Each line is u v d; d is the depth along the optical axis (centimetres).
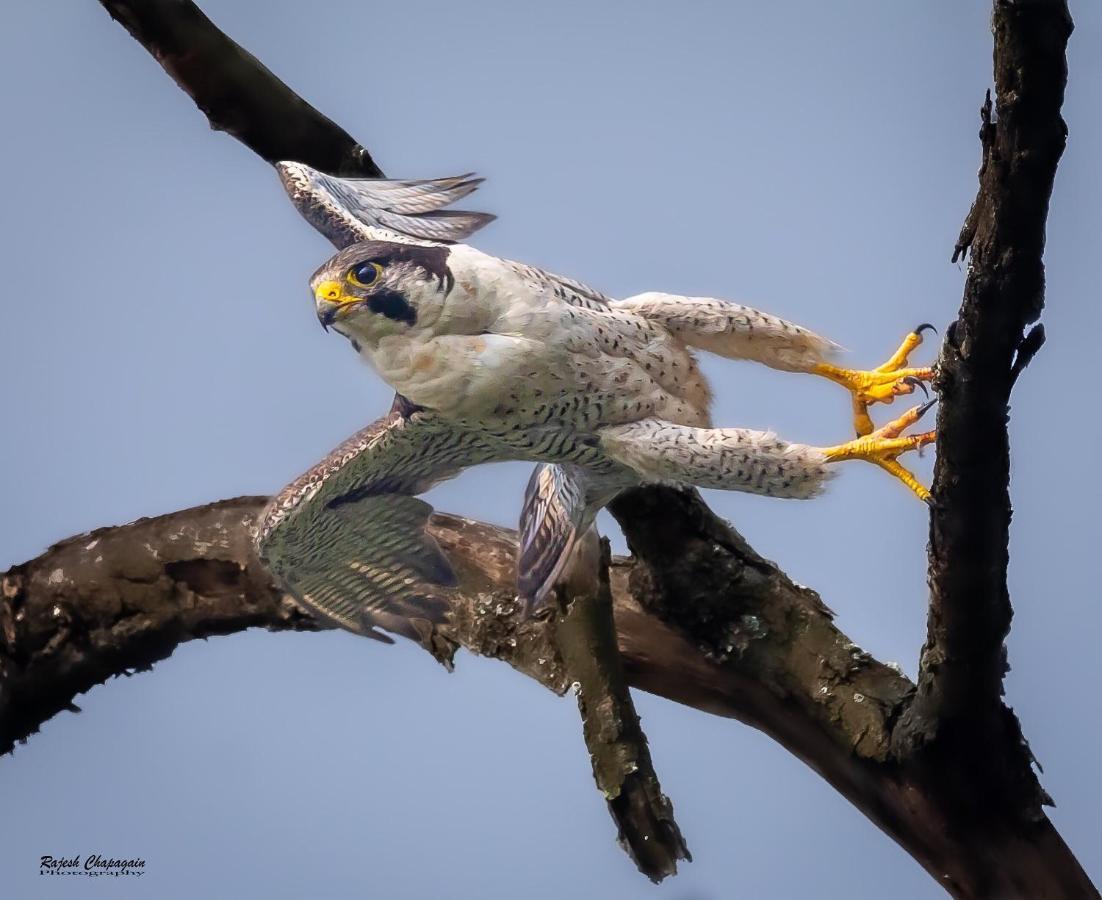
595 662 1270
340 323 1081
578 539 1241
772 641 1373
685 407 1141
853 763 1338
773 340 1133
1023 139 917
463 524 1473
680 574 1373
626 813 1247
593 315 1104
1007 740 1284
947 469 1049
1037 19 880
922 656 1232
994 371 995
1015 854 1309
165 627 1512
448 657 1393
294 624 1503
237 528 1502
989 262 959
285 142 1409
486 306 1080
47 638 1520
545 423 1121
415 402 1116
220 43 1387
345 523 1289
